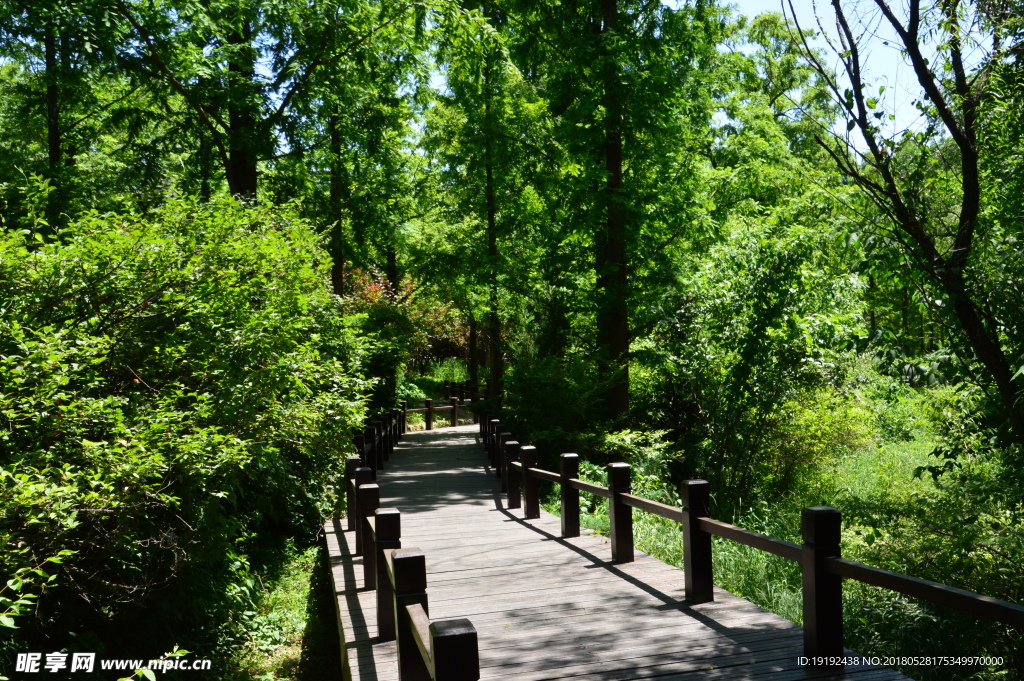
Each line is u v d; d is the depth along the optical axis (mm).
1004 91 6043
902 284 6820
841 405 13008
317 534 10180
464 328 29984
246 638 7141
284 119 14391
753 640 4719
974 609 3162
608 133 16141
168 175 14461
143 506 4934
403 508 10758
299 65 13906
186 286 6258
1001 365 6234
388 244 23547
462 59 15430
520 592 6133
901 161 6582
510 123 18500
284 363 6516
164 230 6938
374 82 15945
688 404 14789
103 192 13914
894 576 3641
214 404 5988
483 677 4258
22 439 4781
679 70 16078
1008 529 7367
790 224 15523
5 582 4191
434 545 8125
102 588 5289
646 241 17344
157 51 12492
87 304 5773
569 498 8328
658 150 16375
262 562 9094
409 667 3863
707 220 17141
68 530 4469
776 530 10648
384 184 20203
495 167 19172
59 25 11102
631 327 18141
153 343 6195
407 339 21234
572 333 18172
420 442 20391
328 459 10172
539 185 18500
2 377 4633
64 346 5016
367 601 6312
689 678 4137
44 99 14648
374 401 19109
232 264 6625
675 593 5898
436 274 20391
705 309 13844
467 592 6176
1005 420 7156
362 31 14555
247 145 13398
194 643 6281
